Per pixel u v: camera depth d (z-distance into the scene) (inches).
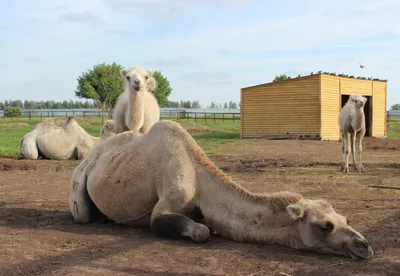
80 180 282.2
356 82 1282.0
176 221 227.0
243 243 219.3
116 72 2276.1
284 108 1200.8
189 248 214.8
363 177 479.5
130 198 254.8
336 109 1211.2
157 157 248.4
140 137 268.8
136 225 263.6
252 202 219.5
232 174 506.6
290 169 552.4
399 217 287.0
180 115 2719.0
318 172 523.2
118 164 262.2
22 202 357.7
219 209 226.4
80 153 682.2
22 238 239.0
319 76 1143.0
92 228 266.4
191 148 245.9
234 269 186.2
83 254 209.3
